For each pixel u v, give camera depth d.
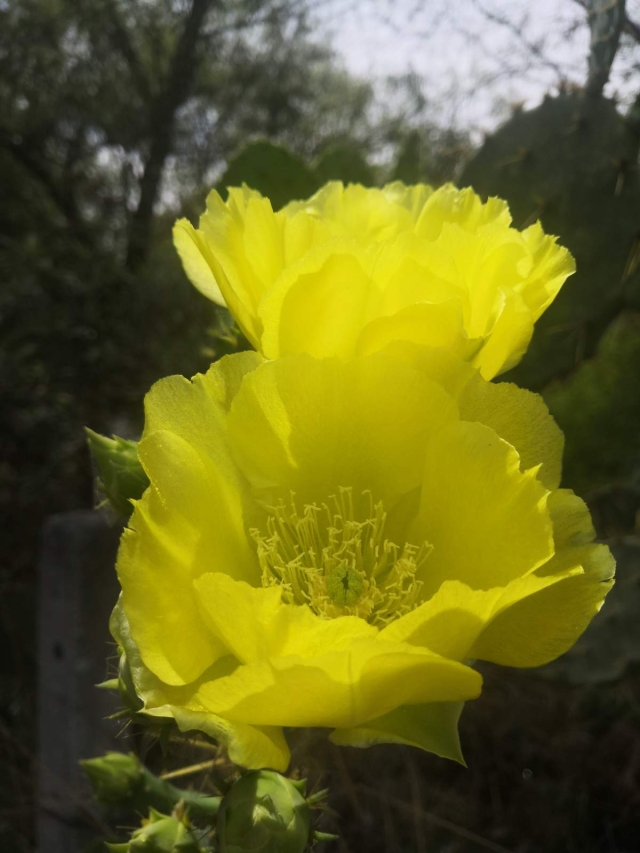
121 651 0.11
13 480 0.48
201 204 0.63
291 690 0.09
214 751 0.19
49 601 0.31
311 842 0.11
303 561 0.13
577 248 0.23
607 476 0.39
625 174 0.22
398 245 0.11
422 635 0.10
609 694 0.30
